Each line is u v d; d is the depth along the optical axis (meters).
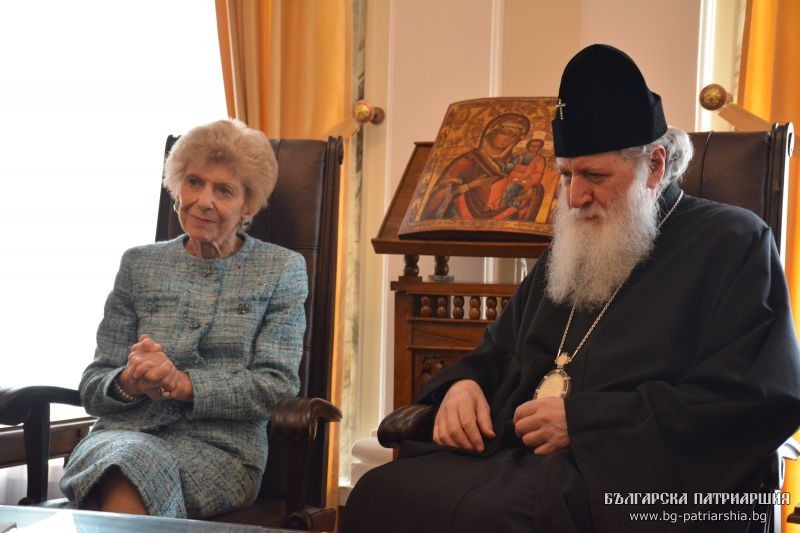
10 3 3.71
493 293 3.09
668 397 2.08
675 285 2.30
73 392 2.62
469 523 1.99
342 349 4.09
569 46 3.96
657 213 2.46
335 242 2.97
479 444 2.32
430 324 3.17
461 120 3.27
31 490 2.56
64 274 3.81
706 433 2.04
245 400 2.48
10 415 2.46
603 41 3.78
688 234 2.39
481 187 3.07
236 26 3.98
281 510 2.52
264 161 2.69
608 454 2.06
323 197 2.98
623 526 2.00
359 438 4.30
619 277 2.38
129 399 2.51
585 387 2.30
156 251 2.72
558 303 2.48
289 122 4.06
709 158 2.76
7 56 3.70
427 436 2.50
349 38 4.09
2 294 3.67
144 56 4.02
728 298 2.22
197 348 2.58
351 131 4.06
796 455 2.38
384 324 4.22
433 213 3.07
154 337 2.60
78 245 3.86
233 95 4.01
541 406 2.19
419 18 4.09
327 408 2.34
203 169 2.62
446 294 3.14
